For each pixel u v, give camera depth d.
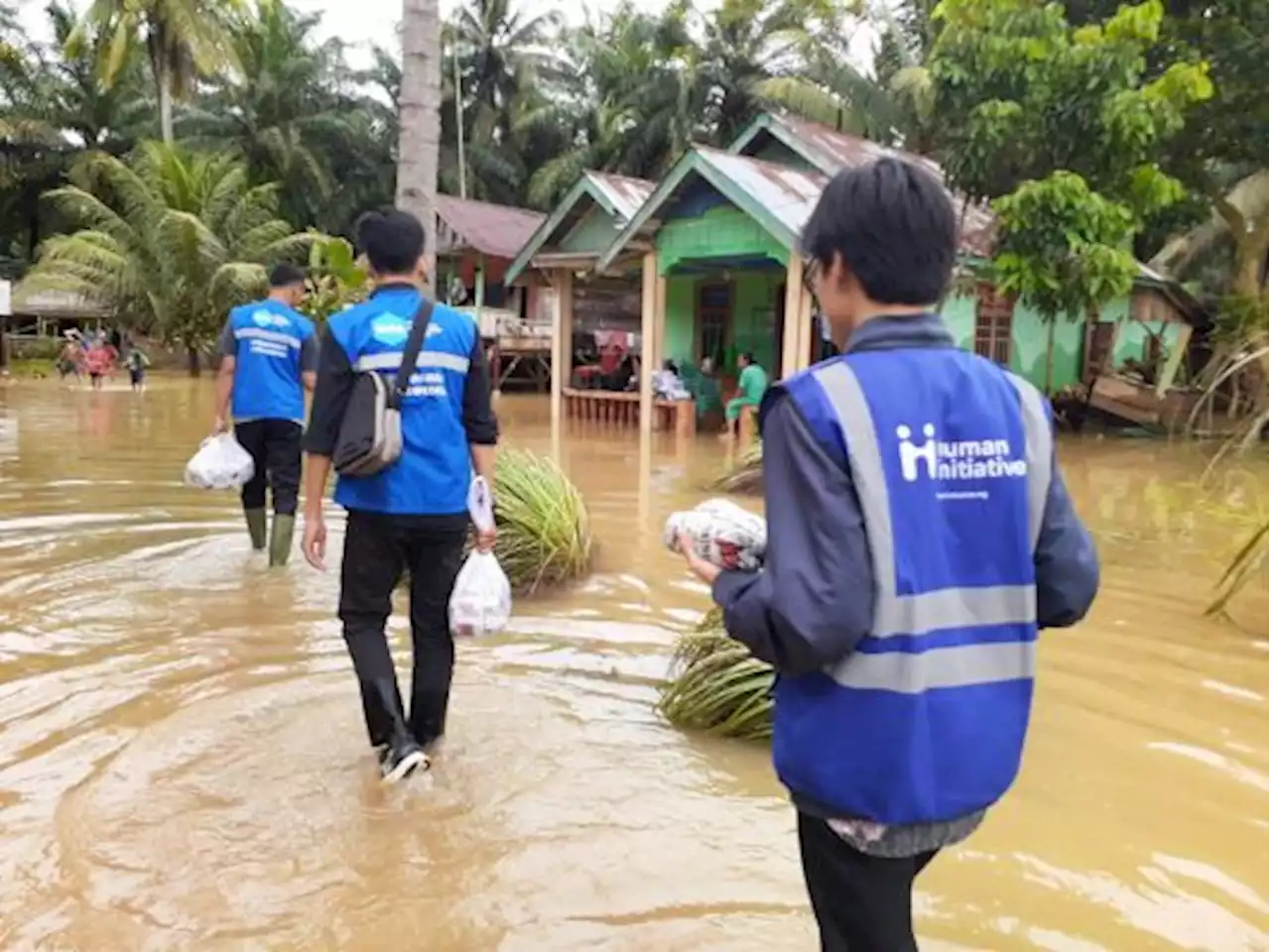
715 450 13.34
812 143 15.48
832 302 1.98
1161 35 15.35
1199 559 7.31
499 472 6.45
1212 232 21.27
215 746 3.90
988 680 1.87
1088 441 15.30
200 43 29.50
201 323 29.25
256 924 2.82
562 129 39.50
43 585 6.00
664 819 3.44
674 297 18.78
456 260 26.53
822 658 1.72
